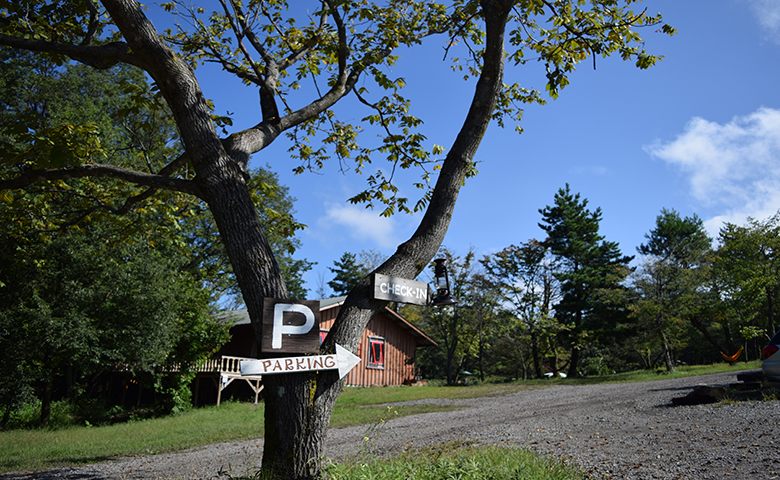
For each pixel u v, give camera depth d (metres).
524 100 8.83
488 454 6.45
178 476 7.88
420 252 5.86
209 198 5.57
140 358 16.16
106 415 18.33
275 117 6.98
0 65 20.98
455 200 6.14
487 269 38.47
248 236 5.48
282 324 5.25
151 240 9.02
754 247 30.50
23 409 16.09
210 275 30.17
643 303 28.34
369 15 7.15
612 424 9.00
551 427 9.31
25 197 7.86
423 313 44.78
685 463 5.74
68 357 15.20
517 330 38.84
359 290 5.70
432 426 11.33
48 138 5.82
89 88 23.66
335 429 12.07
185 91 5.60
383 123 8.33
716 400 10.17
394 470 5.43
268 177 32.28
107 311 15.49
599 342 39.09
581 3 7.59
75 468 9.07
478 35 8.53
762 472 5.09
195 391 21.94
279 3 8.56
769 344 10.46
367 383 27.38
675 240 47.19
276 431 5.12
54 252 14.55
